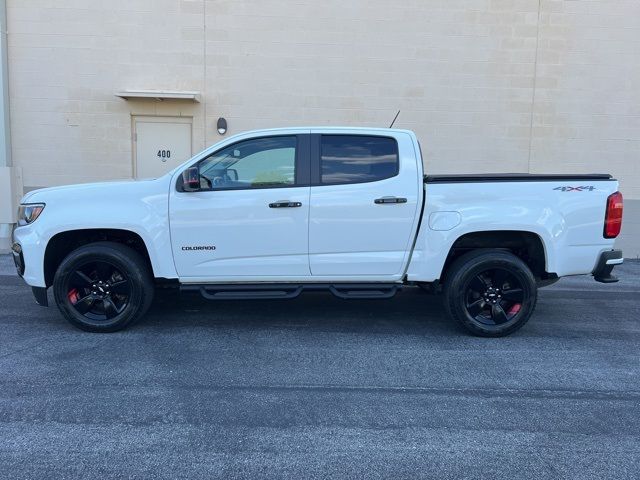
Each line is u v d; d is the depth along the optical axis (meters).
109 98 10.01
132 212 5.27
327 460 3.31
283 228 5.32
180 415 3.83
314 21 10.05
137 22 9.88
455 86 10.31
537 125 10.47
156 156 10.23
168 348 5.11
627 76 10.40
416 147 5.41
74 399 4.04
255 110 10.19
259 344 5.27
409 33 10.16
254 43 10.05
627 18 10.26
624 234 10.78
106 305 5.43
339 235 5.35
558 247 5.39
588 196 5.39
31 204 5.41
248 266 5.38
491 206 5.35
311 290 5.52
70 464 3.22
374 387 4.34
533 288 5.44
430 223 5.36
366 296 5.52
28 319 5.94
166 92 9.88
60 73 9.90
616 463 3.32
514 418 3.87
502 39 10.23
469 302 5.50
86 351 5.00
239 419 3.79
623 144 10.55
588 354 5.17
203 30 9.97
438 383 4.44
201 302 6.73
